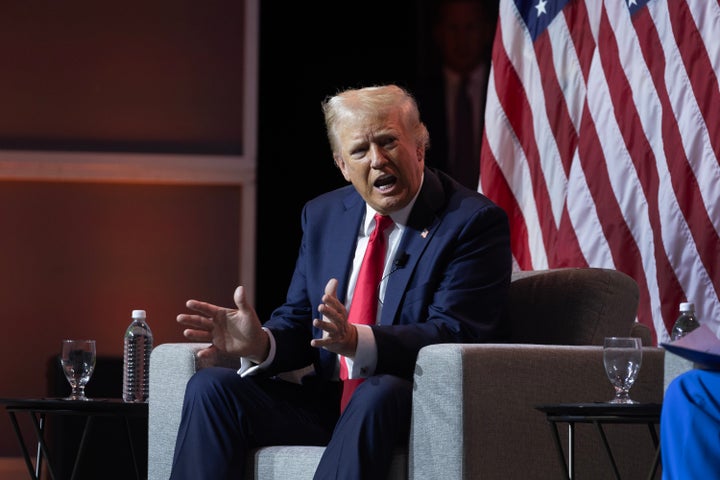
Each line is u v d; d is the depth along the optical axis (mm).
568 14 12719
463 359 7238
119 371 13250
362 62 20109
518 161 13023
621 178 11633
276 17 20219
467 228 8430
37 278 20062
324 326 7523
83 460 12867
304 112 20188
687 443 5910
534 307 9148
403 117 8570
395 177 8469
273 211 20125
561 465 6953
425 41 19953
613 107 11805
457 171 19719
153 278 20250
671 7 11344
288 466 7789
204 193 20438
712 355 6043
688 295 10852
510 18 13227
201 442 7984
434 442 7266
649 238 11344
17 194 20156
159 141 20328
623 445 8070
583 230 11867
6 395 19766
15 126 20094
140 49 20359
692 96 11055
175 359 8680
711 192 10820
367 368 7738
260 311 19984
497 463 7340
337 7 20188
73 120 20203
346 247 8883
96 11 20312
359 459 7207
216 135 20406
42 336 19984
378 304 8531
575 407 6691
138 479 9898
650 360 8188
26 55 20156
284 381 8703
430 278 8352
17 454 19516
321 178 20172
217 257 20359
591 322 8875
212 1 20422
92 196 20266
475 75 19797
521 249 12891
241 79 20453
